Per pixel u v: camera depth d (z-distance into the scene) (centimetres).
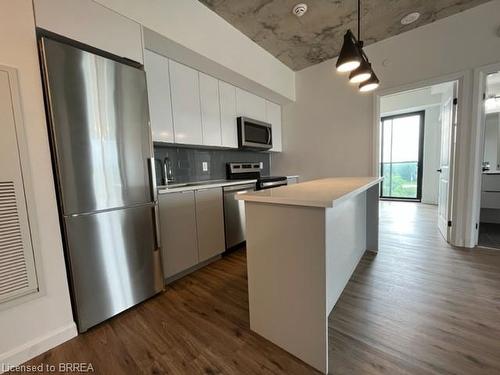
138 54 170
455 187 259
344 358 117
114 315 158
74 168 136
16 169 119
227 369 114
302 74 365
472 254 238
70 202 136
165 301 176
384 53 286
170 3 187
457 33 243
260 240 127
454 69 247
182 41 197
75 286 140
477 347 120
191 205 217
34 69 125
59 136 130
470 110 243
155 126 209
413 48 268
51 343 132
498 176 321
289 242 116
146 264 175
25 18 121
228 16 233
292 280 117
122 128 158
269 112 366
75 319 144
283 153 404
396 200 614
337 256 162
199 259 226
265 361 118
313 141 366
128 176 162
